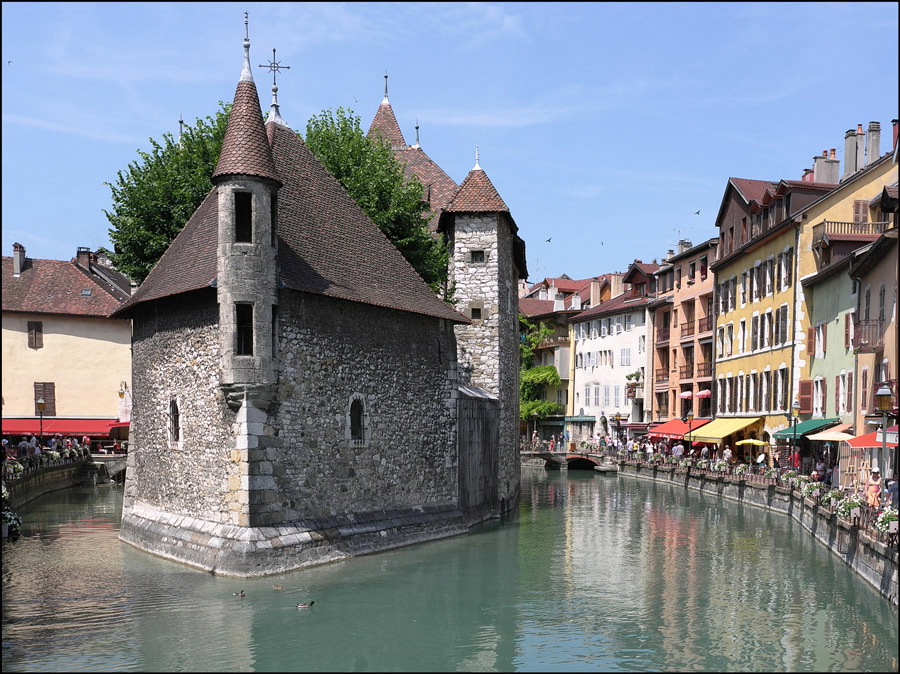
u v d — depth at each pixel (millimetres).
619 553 25250
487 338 32688
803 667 14719
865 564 21141
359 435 23578
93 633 16078
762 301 44875
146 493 24516
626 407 68875
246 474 19969
